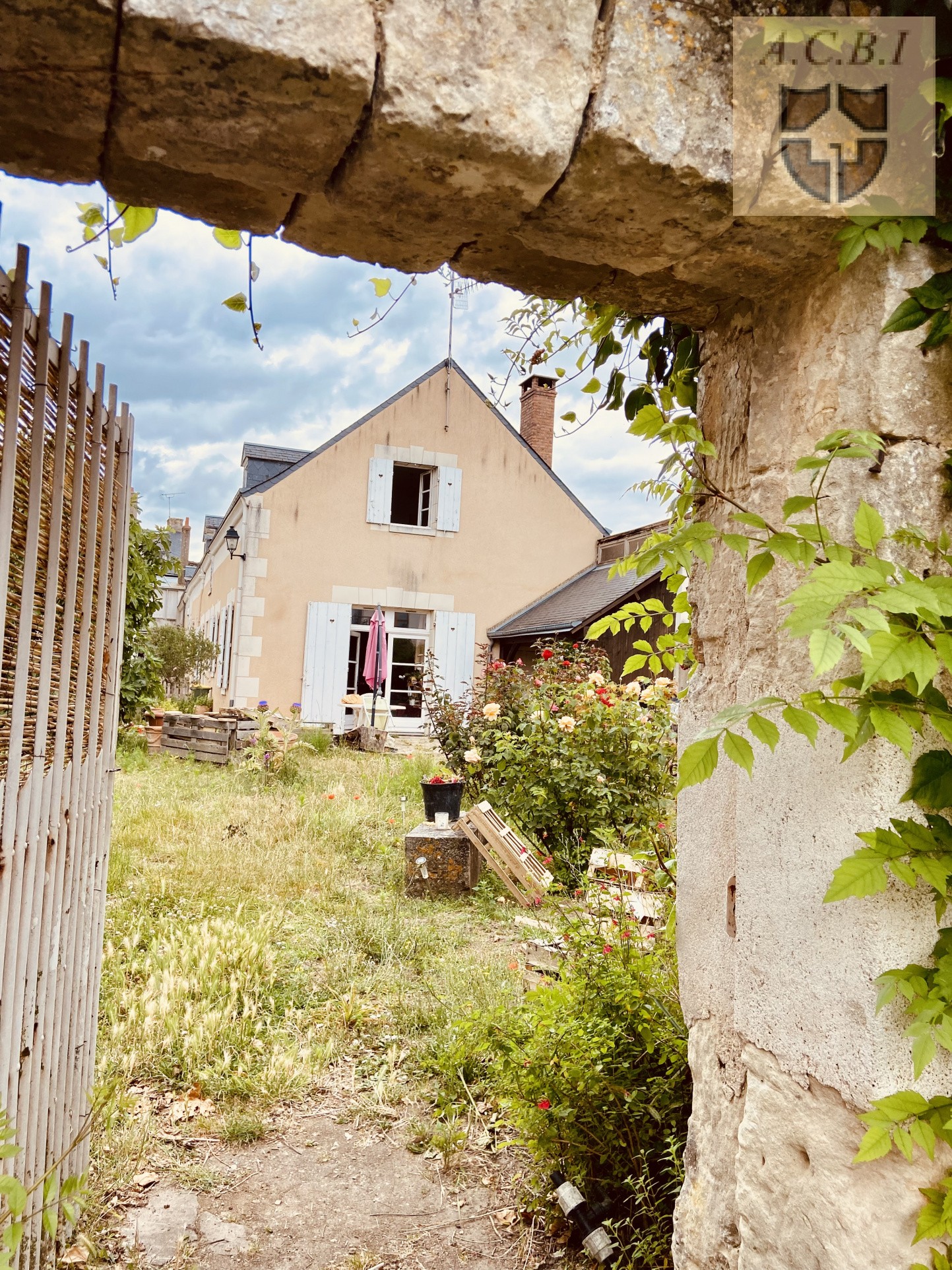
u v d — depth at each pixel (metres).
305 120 1.15
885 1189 1.27
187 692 18.47
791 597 1.10
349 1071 3.44
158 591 11.36
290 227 1.47
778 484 1.58
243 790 8.91
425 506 16.11
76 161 1.28
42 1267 2.16
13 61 1.05
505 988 3.95
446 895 5.80
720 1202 1.67
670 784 6.17
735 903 1.66
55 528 1.90
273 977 4.11
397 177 1.24
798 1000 1.42
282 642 14.23
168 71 1.06
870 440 1.23
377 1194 2.71
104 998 3.71
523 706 7.96
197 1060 3.34
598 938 2.72
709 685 1.83
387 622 15.11
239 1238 2.48
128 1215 2.52
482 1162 2.89
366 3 1.10
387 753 12.38
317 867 6.14
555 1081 2.46
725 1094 1.68
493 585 15.72
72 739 2.30
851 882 1.20
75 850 2.31
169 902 5.11
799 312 1.54
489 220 1.37
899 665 1.07
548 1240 2.46
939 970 1.24
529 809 6.52
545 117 1.19
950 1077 1.28
